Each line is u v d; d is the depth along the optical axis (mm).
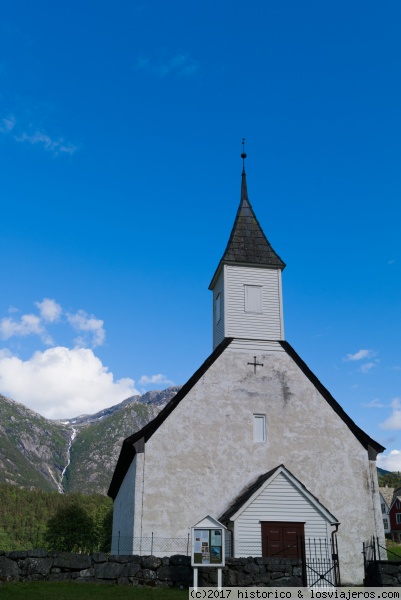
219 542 18000
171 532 23953
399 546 63656
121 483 32625
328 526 23156
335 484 26156
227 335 28031
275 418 26812
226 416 26312
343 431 27188
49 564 18219
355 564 24828
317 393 27641
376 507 26078
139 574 18719
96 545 81750
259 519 22828
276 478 23562
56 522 80188
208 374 26906
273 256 29938
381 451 27219
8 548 132250
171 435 25453
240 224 31094
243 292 29109
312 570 20688
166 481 24656
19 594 16094
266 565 19312
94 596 16438
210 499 24766
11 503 180875
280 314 28953
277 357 28000
